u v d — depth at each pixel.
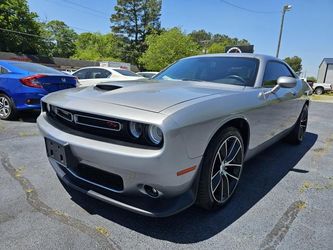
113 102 1.81
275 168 3.35
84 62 45.72
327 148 4.40
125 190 1.80
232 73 2.87
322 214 2.29
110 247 1.77
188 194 1.91
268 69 3.05
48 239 1.81
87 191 1.99
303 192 2.69
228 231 2.00
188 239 1.89
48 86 5.18
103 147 1.71
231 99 2.15
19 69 5.27
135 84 2.38
